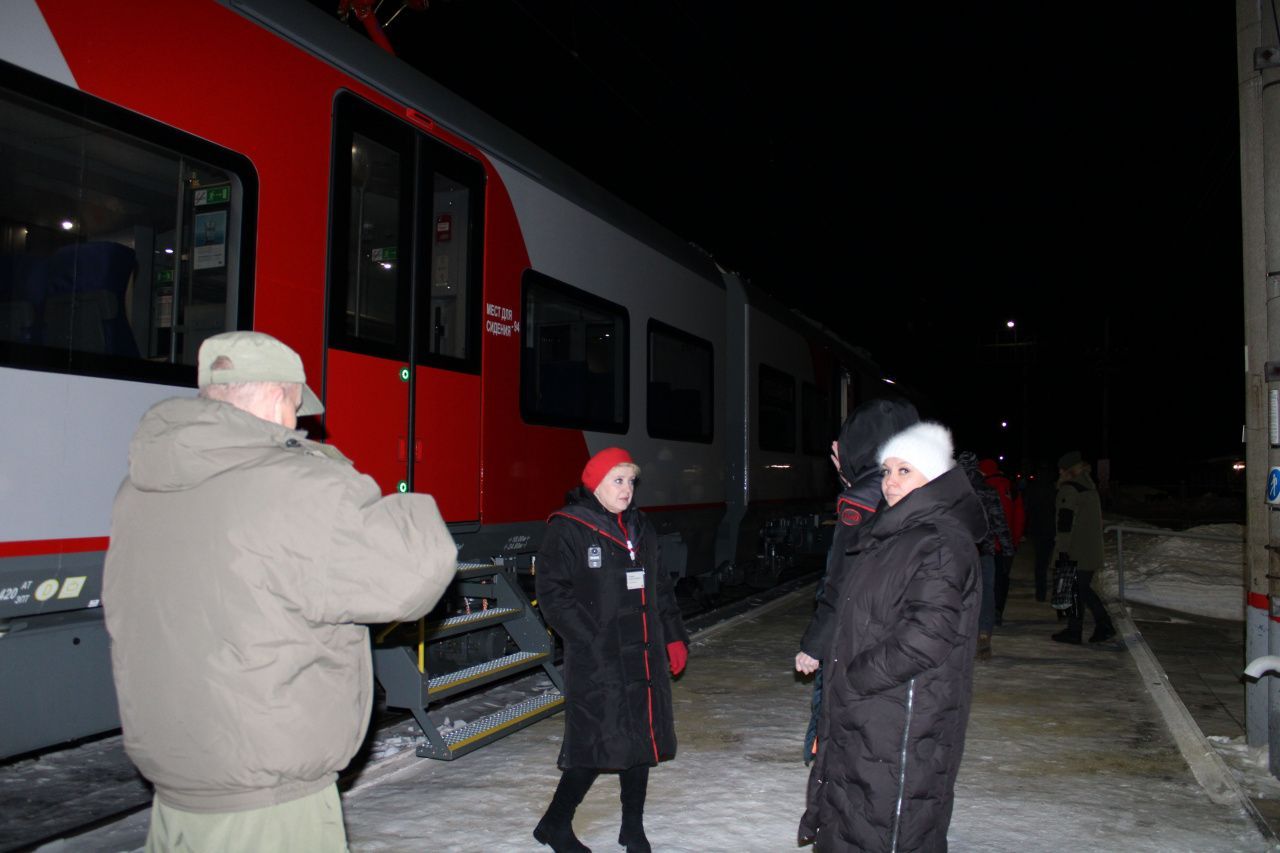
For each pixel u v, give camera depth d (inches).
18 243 138.3
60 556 140.0
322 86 190.7
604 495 143.7
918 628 98.4
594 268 291.0
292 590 72.7
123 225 153.3
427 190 219.3
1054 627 354.9
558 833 140.3
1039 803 167.5
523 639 222.5
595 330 291.7
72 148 146.0
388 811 161.6
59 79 142.9
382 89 206.7
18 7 138.3
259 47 177.5
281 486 73.2
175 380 158.1
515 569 246.8
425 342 215.6
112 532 78.0
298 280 181.5
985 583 286.2
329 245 189.0
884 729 99.9
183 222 162.7
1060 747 200.7
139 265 154.9
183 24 163.0
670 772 184.2
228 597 71.9
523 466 247.6
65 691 145.2
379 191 205.9
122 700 74.8
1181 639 333.7
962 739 102.3
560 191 274.1
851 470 145.5
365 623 78.5
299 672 73.7
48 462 139.3
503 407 240.1
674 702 238.1
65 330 143.3
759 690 251.0
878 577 104.2
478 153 237.9
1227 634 344.5
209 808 72.6
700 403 374.0
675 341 352.2
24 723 139.7
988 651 285.7
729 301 418.9
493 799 168.1
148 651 73.1
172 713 71.9
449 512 219.0
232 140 170.1
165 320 158.7
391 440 202.1
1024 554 685.9
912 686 99.9
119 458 149.3
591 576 139.6
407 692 178.9
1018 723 219.0
